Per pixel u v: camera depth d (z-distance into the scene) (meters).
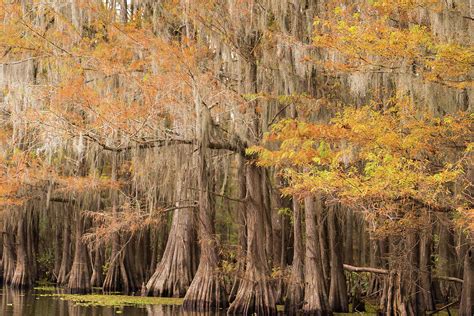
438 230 23.47
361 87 14.94
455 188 12.97
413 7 11.98
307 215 19.23
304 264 19.89
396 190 11.52
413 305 16.64
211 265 20.20
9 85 19.98
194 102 17.98
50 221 36.78
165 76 17.36
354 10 16.11
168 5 20.00
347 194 11.92
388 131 12.12
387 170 11.16
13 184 23.73
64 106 17.34
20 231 31.47
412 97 12.54
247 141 18.97
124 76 18.62
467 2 12.91
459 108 14.32
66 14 21.08
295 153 13.68
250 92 19.38
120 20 21.89
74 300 22.64
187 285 24.45
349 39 12.01
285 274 20.31
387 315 17.09
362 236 26.14
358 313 20.58
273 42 18.92
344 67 13.16
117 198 26.39
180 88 17.58
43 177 23.14
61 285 31.67
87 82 19.00
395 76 13.91
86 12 20.64
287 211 26.06
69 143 19.66
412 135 11.78
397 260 16.81
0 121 22.09
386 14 12.20
